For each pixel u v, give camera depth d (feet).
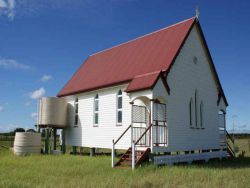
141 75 75.77
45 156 85.66
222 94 94.48
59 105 98.12
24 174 54.49
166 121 73.61
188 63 82.74
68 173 56.03
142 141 74.13
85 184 45.47
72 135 98.53
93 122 91.09
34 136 94.58
